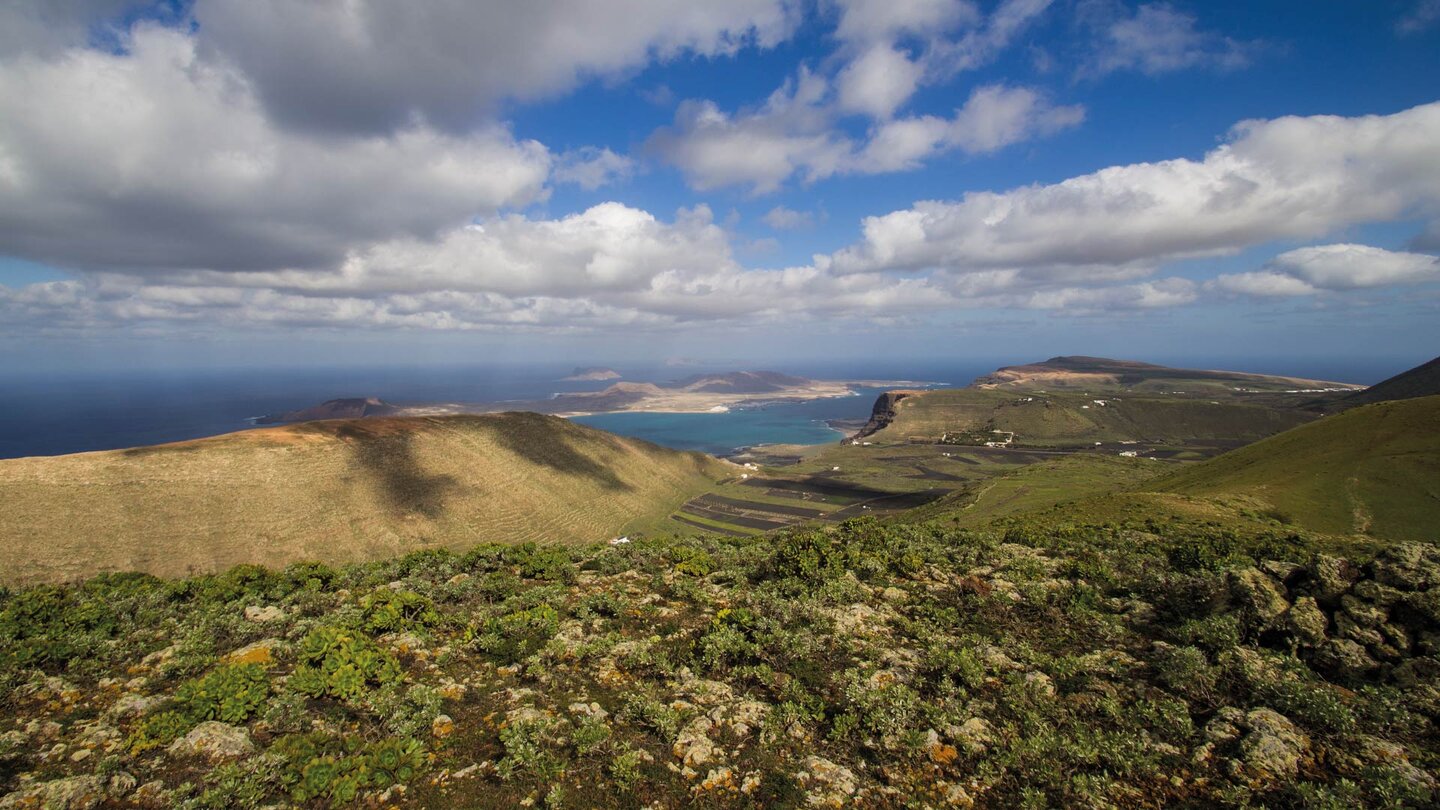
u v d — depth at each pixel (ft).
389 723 45.34
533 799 38.19
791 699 49.11
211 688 46.83
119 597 88.02
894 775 39.96
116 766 39.50
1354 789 34.40
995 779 39.17
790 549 91.04
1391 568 51.72
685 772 40.50
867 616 67.15
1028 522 196.54
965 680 50.42
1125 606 66.54
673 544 124.77
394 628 67.92
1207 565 81.05
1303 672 47.11
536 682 54.75
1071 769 38.96
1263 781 36.58
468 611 77.41
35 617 72.28
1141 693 47.39
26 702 50.34
